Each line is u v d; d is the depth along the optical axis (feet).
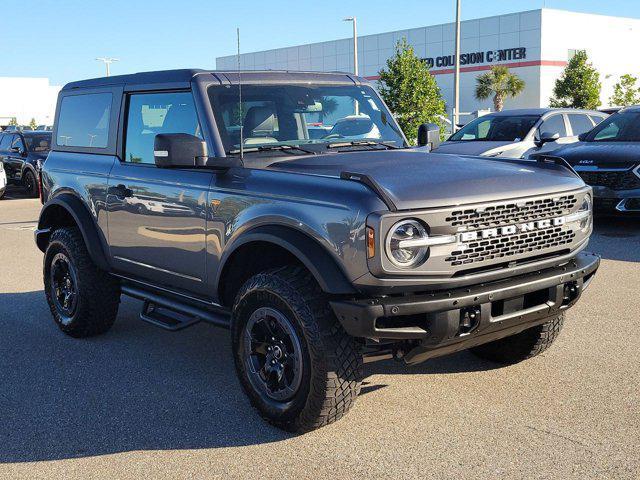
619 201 33.17
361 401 14.76
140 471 12.18
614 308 21.16
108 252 17.95
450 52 199.31
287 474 11.86
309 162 14.33
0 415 14.75
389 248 11.51
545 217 13.12
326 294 12.55
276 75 16.37
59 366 17.66
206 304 15.49
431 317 11.91
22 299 24.97
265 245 13.79
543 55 181.88
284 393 13.11
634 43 205.05
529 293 13.44
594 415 13.69
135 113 17.19
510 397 14.71
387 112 17.98
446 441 12.80
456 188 12.23
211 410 14.67
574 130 44.83
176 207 15.35
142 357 18.19
